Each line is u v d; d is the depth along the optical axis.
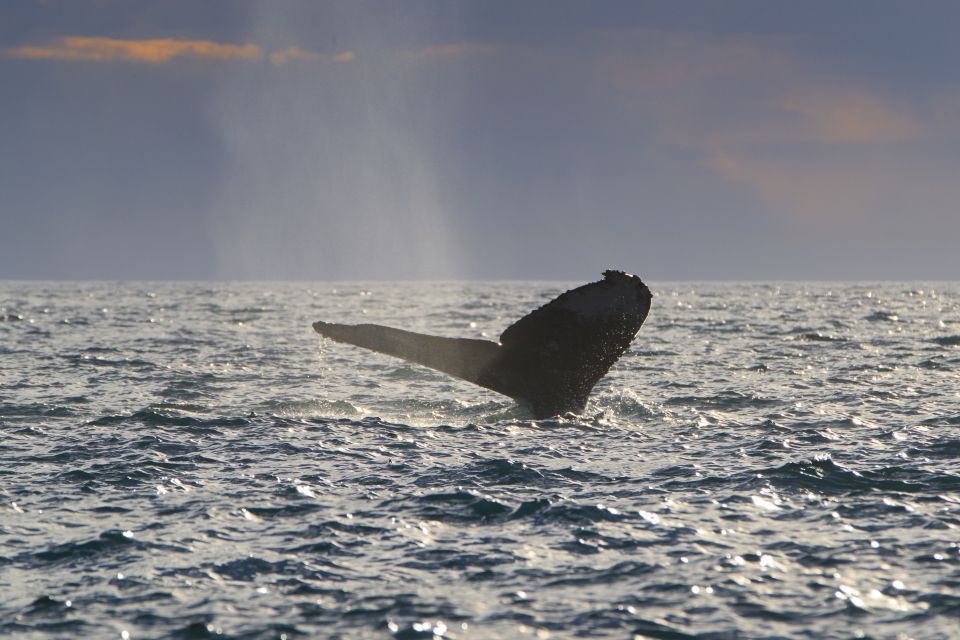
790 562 35.34
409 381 84.94
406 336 55.12
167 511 41.88
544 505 42.56
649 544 37.47
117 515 41.25
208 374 89.25
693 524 40.00
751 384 81.88
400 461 50.81
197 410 68.06
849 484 46.09
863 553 36.19
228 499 43.78
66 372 89.81
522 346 56.97
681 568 34.81
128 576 34.03
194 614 30.81
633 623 30.16
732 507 42.44
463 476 47.69
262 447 54.31
